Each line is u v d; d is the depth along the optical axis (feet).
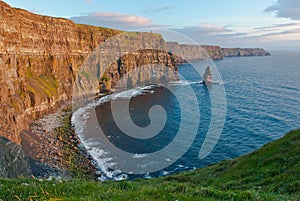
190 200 26.91
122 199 25.00
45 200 23.31
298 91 386.32
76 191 28.07
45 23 387.75
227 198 29.45
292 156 58.65
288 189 41.73
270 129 205.67
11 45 287.48
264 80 520.83
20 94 267.80
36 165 140.05
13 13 303.27
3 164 103.35
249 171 61.82
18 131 183.21
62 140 189.57
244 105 290.15
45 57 378.73
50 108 306.96
